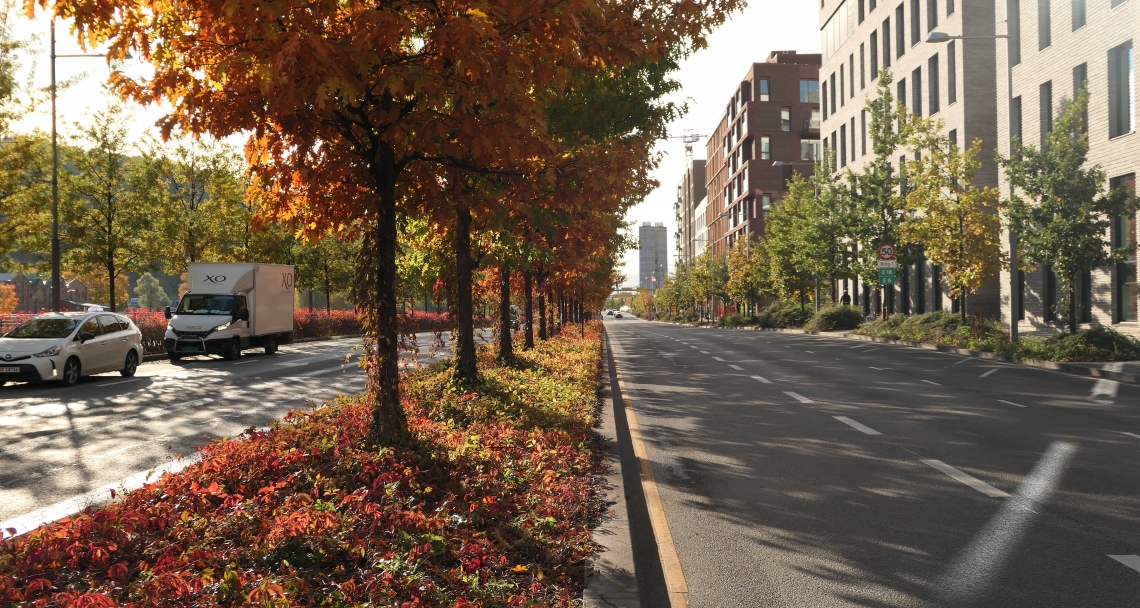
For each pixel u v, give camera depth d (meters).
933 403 14.47
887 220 40.59
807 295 62.66
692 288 102.81
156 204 32.28
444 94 6.65
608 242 24.88
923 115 43.97
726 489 7.89
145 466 8.93
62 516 6.78
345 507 5.84
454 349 16.00
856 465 8.98
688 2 8.25
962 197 30.88
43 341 17.81
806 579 5.27
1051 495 7.45
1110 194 24.59
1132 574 5.26
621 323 123.62
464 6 6.34
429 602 4.23
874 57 52.22
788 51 101.06
